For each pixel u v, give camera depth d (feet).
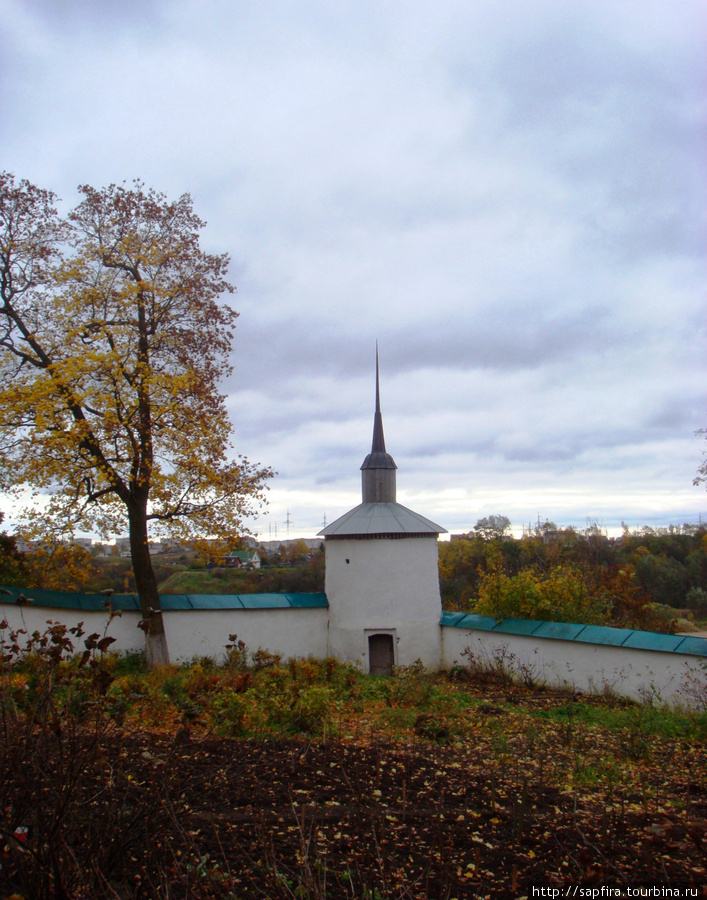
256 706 40.45
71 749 14.90
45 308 63.82
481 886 18.44
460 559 178.50
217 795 23.68
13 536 71.61
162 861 15.31
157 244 65.87
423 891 17.99
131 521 65.36
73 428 56.34
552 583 75.87
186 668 65.82
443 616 79.10
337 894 17.49
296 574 145.89
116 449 60.39
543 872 19.54
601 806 26.94
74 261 63.16
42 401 55.47
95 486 62.64
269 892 16.65
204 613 71.67
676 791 30.22
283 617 75.00
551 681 63.46
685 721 45.85
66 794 13.70
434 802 25.80
